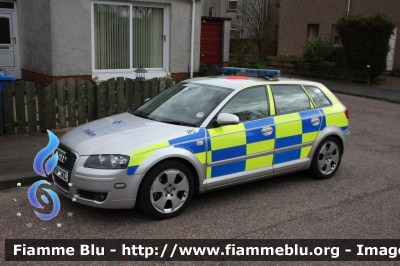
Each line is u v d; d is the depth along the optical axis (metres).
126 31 11.58
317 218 4.80
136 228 4.39
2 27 12.27
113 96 8.57
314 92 6.15
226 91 5.30
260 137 5.27
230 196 5.40
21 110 7.49
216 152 4.88
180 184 4.63
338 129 6.17
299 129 5.70
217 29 15.13
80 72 10.79
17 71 12.62
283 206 5.11
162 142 4.52
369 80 16.39
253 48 25.89
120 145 4.41
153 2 11.70
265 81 5.64
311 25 22.83
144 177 4.39
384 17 16.03
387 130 9.53
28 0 11.33
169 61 12.30
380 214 4.96
